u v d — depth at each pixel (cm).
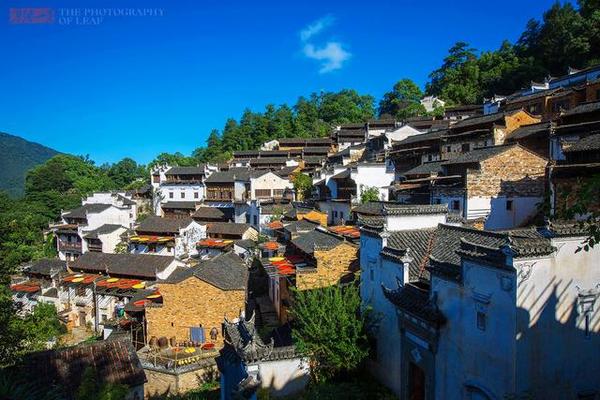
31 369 2067
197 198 7669
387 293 1708
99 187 10581
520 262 1145
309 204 5772
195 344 3062
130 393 2169
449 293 1422
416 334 1590
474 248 1322
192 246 5734
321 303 1942
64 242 6284
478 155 3350
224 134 12494
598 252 1240
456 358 1389
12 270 2073
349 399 1700
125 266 4347
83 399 1772
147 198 8512
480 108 8194
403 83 11906
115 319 3719
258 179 6744
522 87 7981
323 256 2773
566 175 2691
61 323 4119
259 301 3606
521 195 3178
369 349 1884
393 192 4531
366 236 2108
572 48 7388
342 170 5716
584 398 1228
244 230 5628
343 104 12725
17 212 6325
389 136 6525
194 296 3084
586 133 3184
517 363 1151
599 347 1249
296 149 9400
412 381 1664
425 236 1969
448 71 11181
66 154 11088
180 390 2636
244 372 1861
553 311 1191
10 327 1736
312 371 1867
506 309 1176
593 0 7544
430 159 5106
